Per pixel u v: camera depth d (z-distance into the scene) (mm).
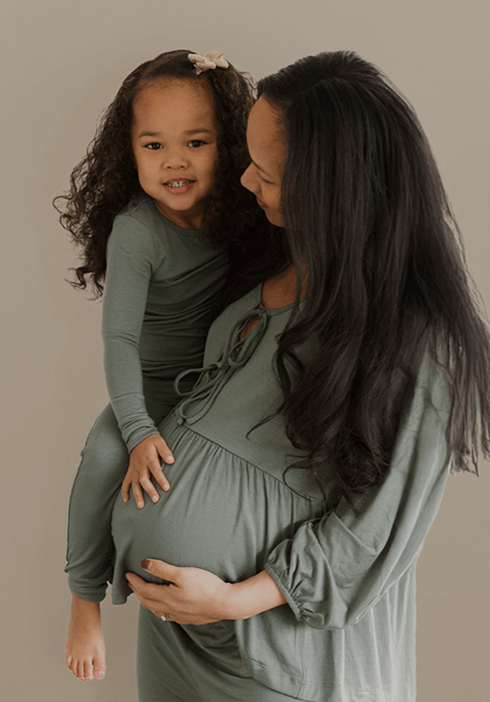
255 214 1157
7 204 1835
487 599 1884
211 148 1104
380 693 1093
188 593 1002
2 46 1731
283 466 1031
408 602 1177
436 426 969
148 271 1146
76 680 1999
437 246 958
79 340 1914
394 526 990
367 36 1654
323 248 935
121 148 1138
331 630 1037
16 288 1884
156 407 1271
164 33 1700
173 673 1207
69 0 1706
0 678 2018
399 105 935
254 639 1035
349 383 964
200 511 1033
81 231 1223
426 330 959
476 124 1660
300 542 995
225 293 1194
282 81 954
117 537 1107
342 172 912
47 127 1779
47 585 2006
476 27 1635
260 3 1664
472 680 1911
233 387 1067
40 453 1970
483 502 1847
